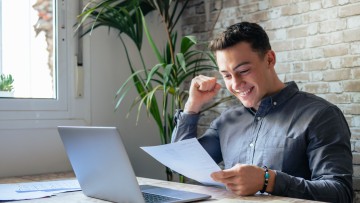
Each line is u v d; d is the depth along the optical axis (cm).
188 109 192
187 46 247
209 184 152
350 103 222
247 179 131
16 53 240
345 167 146
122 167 116
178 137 192
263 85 170
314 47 237
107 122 271
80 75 259
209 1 290
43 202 132
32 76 246
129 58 283
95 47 267
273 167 164
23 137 236
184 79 280
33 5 247
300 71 243
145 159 289
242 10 271
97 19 254
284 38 250
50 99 249
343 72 225
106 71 271
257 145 172
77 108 259
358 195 220
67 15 257
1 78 233
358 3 219
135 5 257
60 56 253
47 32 252
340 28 226
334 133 154
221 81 283
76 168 140
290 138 162
